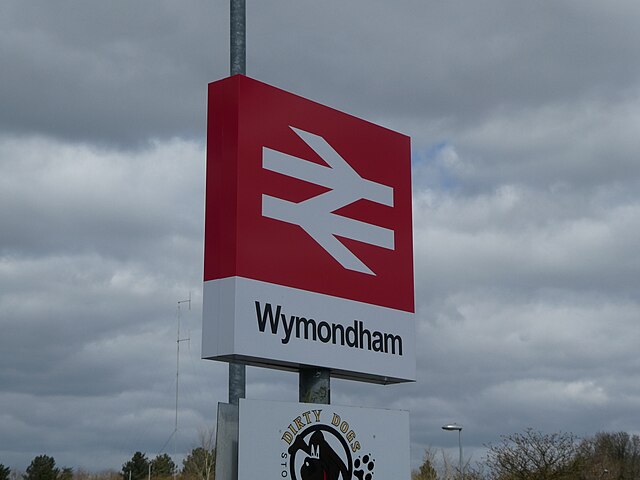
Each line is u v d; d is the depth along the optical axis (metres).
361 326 11.20
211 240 10.22
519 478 43.75
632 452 78.94
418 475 59.91
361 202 11.55
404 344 11.73
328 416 10.45
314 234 10.85
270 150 10.56
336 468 10.38
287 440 10.02
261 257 10.20
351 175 11.48
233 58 11.41
